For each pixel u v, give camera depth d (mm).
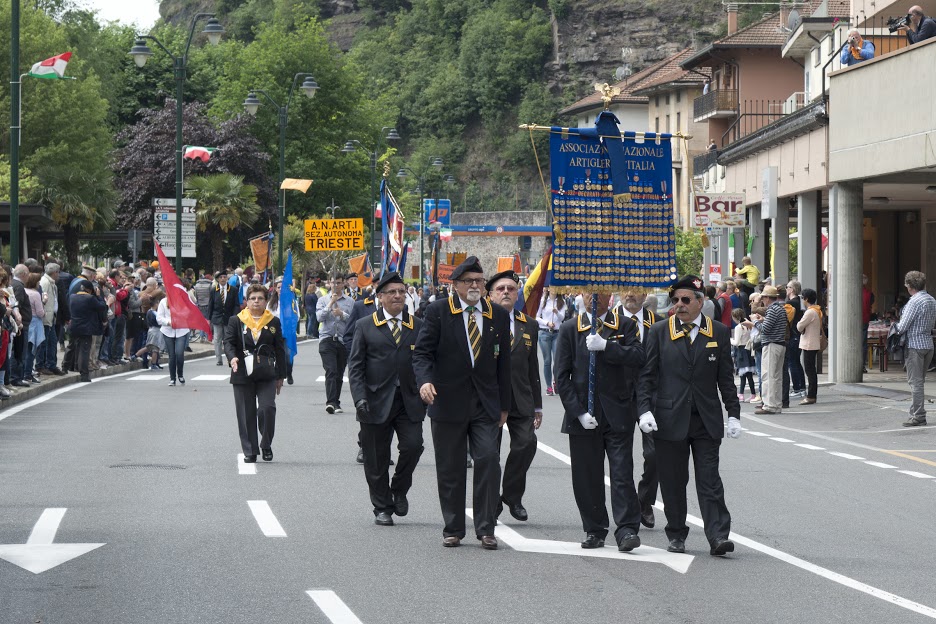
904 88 27891
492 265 132250
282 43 98250
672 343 11484
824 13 57875
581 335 11711
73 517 12805
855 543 12117
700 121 83812
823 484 16031
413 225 111125
